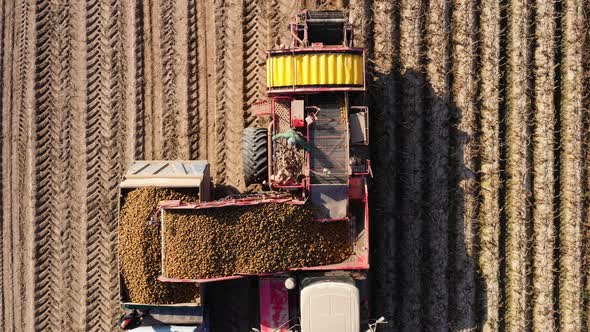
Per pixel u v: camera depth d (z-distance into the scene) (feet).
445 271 28.68
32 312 30.07
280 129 25.89
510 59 28.99
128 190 26.58
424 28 29.25
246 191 30.07
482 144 29.01
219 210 25.54
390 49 29.25
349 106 26.30
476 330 28.71
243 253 25.68
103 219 30.14
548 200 28.55
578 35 28.55
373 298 29.30
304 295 24.56
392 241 29.12
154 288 26.09
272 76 25.26
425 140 29.12
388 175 29.14
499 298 28.55
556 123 28.89
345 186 25.72
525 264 28.53
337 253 26.21
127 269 26.40
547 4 28.63
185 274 25.46
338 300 24.49
